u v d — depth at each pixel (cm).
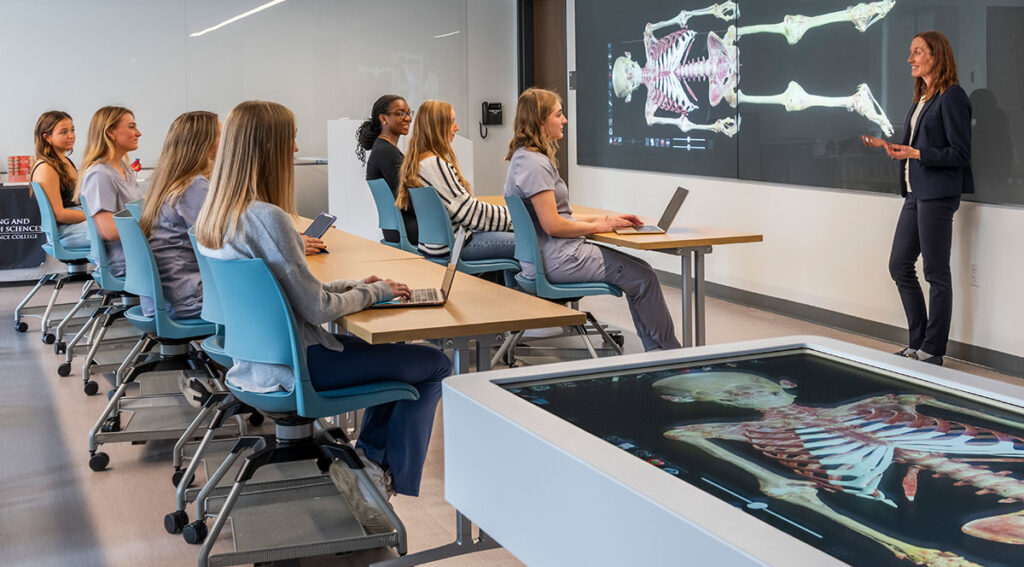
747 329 566
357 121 730
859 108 529
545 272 435
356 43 879
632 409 136
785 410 135
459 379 148
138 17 814
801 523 96
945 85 442
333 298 250
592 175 826
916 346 477
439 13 902
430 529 292
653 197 741
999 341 457
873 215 528
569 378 154
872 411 134
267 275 238
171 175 355
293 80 866
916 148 447
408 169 486
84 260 575
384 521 286
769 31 598
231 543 284
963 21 459
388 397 261
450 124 492
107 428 373
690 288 432
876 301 532
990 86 448
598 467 107
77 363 518
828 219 563
